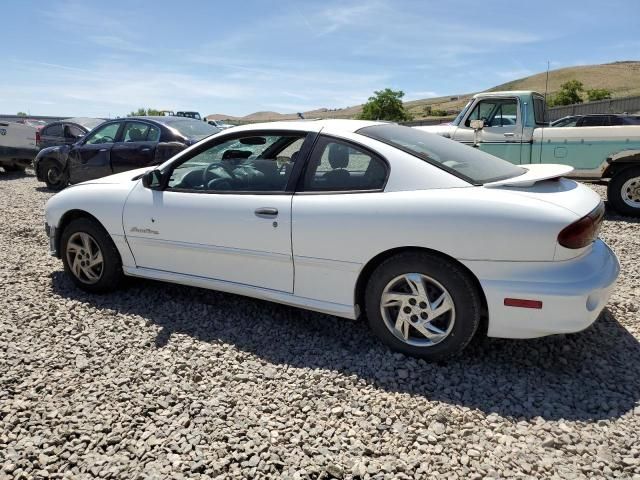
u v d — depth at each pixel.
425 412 2.65
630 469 2.22
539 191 3.00
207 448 2.39
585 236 2.81
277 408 2.70
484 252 2.84
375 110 58.22
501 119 8.52
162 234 3.89
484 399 2.76
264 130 3.63
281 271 3.47
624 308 3.87
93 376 3.01
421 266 3.00
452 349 3.03
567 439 2.41
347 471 2.23
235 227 3.55
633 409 2.65
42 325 3.70
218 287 3.77
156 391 2.85
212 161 3.79
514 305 2.83
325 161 3.38
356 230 3.12
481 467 2.24
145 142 8.91
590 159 7.76
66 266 4.39
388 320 3.21
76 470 2.26
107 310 3.97
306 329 3.65
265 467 2.25
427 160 3.17
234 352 3.30
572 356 3.20
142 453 2.35
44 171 11.05
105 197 4.14
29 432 2.51
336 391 2.85
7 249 5.75
